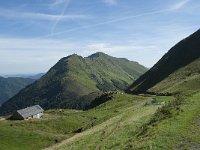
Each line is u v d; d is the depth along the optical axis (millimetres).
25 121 120188
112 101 152125
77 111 174875
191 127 36719
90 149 47812
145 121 55000
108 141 49188
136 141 36375
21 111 138750
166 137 33562
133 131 49375
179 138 32844
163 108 53906
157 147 30844
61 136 97750
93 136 61750
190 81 161625
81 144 56938
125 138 45750
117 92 179000
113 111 118250
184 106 49625
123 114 85688
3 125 109875
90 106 180625
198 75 176375
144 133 40125
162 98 115625
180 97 63250
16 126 110062
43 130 109750
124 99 152625
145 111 74250
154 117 50000
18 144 89875
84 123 116562
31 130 106188
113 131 59062
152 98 130875
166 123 40188
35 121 119938
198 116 41938
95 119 114562
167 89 165375
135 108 96188
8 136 94438
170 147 30422
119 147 39094
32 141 92750
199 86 150750
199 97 58656
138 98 143625
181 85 159125
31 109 145375
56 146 75812
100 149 44938
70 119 123250
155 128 38656
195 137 32781
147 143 32594
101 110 135750
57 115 154250
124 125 60281
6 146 87375
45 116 151500
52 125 116000
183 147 30125
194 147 29828
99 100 176500
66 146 64188
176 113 45062
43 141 93125
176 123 39219
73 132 104875
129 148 34375
